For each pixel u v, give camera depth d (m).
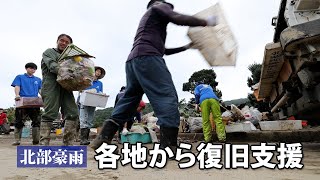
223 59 2.84
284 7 4.20
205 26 2.79
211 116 7.23
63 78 3.91
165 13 2.83
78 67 3.96
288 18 3.74
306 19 3.65
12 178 2.37
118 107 3.06
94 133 9.88
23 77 6.49
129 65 2.95
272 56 4.50
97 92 6.68
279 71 5.47
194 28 3.00
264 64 4.89
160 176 2.36
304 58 3.39
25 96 6.44
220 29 2.88
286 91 5.21
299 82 4.57
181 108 10.41
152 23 2.92
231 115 7.39
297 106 5.70
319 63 3.49
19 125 6.40
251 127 6.78
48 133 4.18
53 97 4.14
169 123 2.77
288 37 3.34
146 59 2.80
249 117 7.68
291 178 2.29
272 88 7.04
